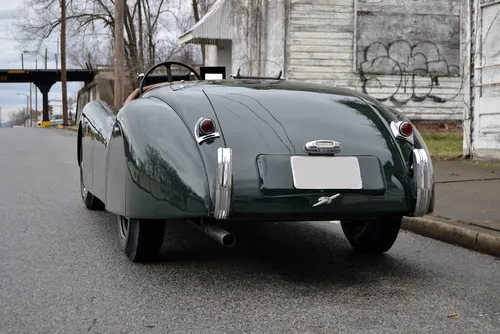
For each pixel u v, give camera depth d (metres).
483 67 9.98
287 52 16.23
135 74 34.66
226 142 3.51
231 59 20.83
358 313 3.20
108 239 4.96
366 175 3.57
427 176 3.66
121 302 3.36
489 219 5.32
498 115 9.70
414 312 3.23
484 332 2.95
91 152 4.90
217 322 3.05
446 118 16.72
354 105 4.03
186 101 3.84
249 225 5.67
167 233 5.17
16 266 4.12
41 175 9.61
